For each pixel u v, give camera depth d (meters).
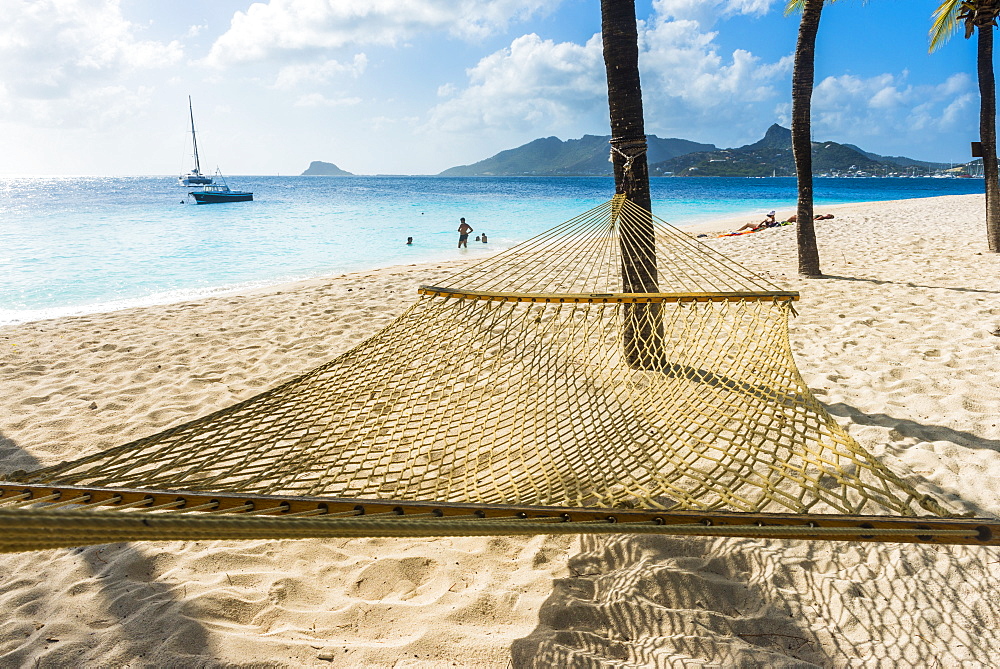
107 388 4.98
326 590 2.52
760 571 2.53
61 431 4.14
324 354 5.75
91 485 2.26
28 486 2.21
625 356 3.82
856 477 2.25
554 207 33.69
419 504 2.18
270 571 2.64
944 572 2.43
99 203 40.94
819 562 2.56
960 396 3.97
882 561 2.53
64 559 2.71
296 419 2.98
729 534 1.95
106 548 2.79
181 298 9.59
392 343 3.66
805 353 5.19
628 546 2.73
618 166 4.71
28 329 7.03
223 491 2.24
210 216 27.25
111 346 6.18
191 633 2.19
